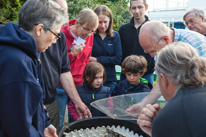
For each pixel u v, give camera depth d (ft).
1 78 2.86
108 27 8.14
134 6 8.43
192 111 2.11
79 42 6.77
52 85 5.15
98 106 3.88
